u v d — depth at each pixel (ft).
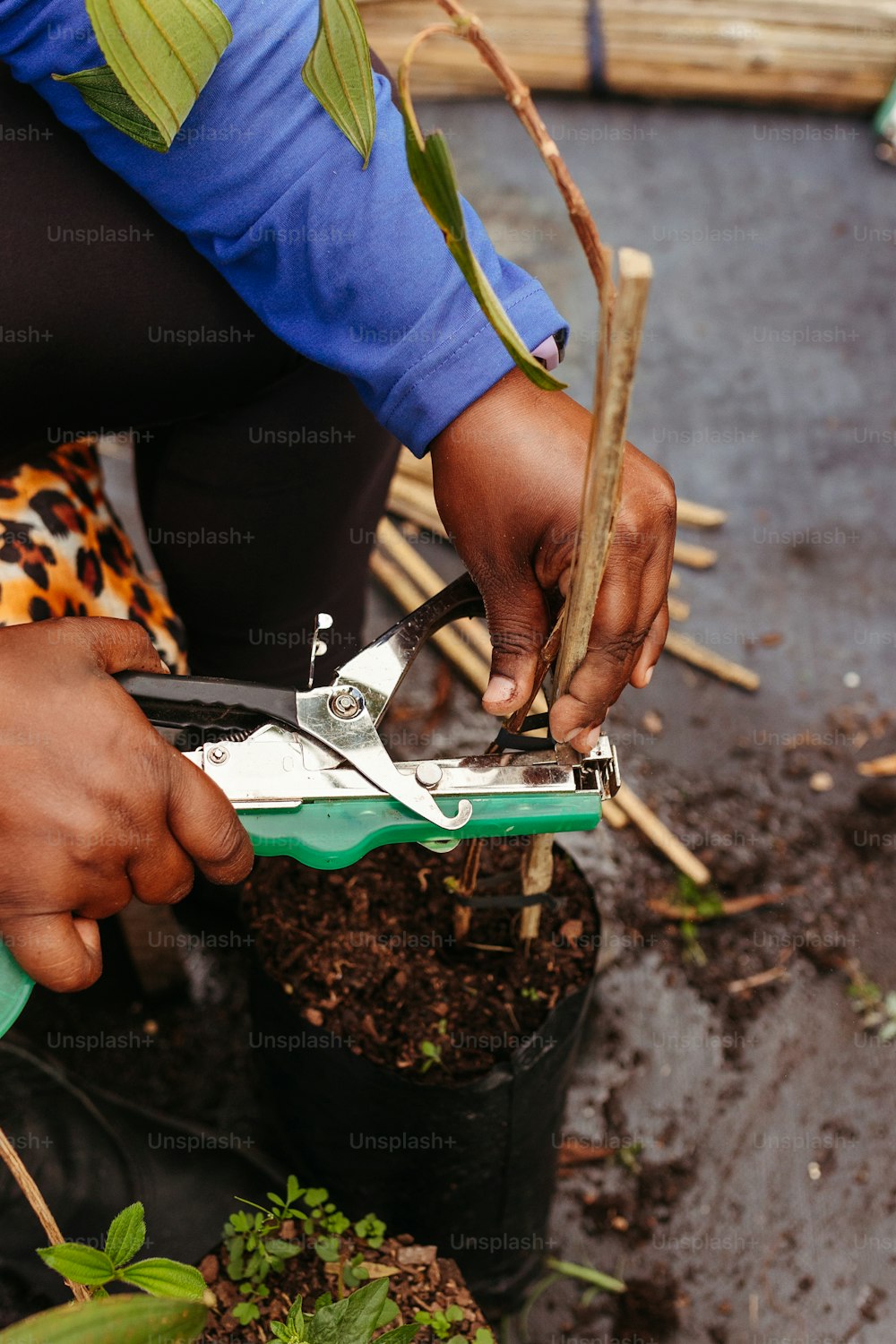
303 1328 2.71
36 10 2.80
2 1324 3.73
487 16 8.54
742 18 8.65
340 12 2.26
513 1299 4.53
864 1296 4.67
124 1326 1.92
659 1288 4.65
